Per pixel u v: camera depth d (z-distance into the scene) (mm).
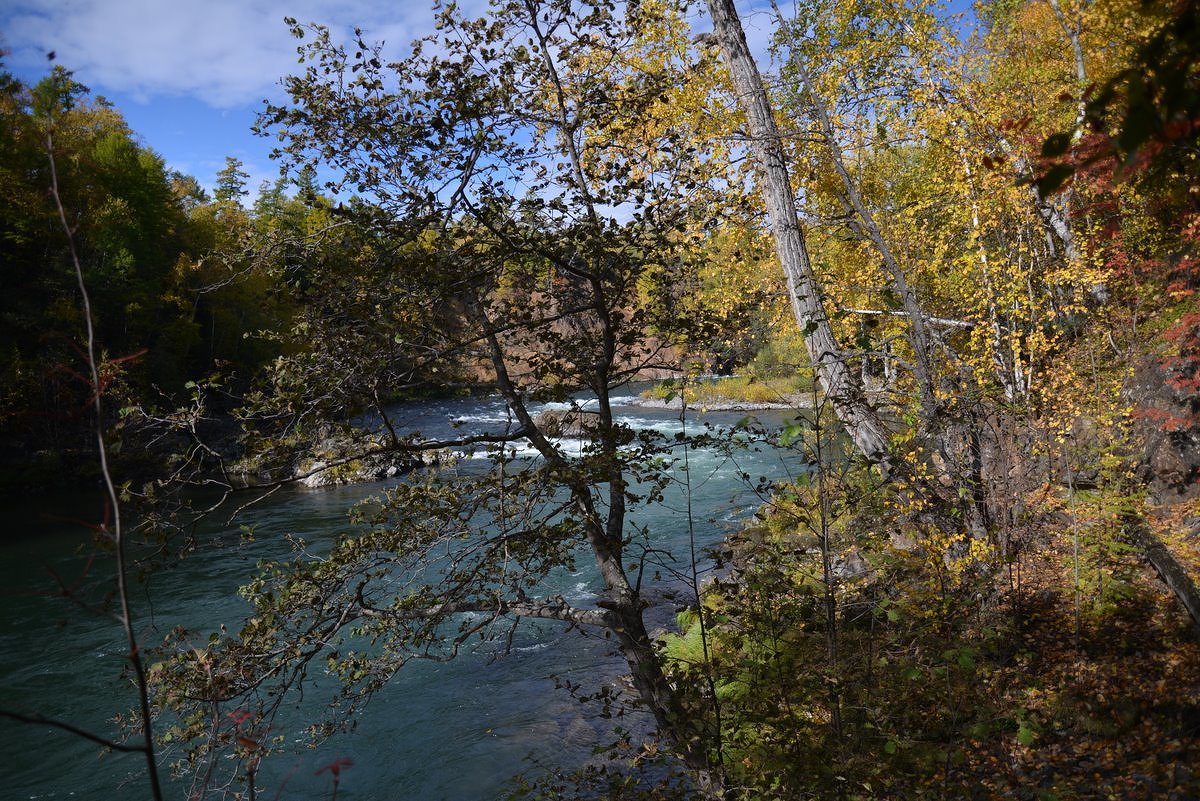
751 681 4391
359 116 4574
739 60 9047
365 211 4461
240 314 38625
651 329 5348
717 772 4270
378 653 10375
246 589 4750
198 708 4234
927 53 10422
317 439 4668
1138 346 10156
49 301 31000
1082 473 8797
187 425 4070
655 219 5000
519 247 4746
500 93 4672
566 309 5371
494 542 5043
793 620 4383
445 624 11844
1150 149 1235
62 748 8734
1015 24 12773
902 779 4496
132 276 33844
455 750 8281
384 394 4859
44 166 27359
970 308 11094
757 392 19438
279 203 50750
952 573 6852
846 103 10812
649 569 13273
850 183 9664
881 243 9461
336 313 4676
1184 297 9961
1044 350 9367
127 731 4273
